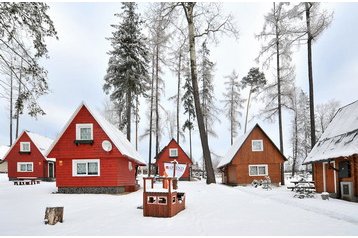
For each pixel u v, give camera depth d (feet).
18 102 40.68
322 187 64.23
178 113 152.05
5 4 37.50
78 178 66.08
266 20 93.15
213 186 69.67
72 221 31.65
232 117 164.14
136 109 137.59
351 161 50.65
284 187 91.76
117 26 110.11
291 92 98.84
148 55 118.62
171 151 142.41
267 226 27.25
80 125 67.46
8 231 27.09
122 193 66.59
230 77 165.89
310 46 75.00
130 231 26.11
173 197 34.47
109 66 110.32
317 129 190.60
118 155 65.41
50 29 42.83
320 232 24.67
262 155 103.86
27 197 55.88
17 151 123.65
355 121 56.08
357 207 38.93
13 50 37.91
